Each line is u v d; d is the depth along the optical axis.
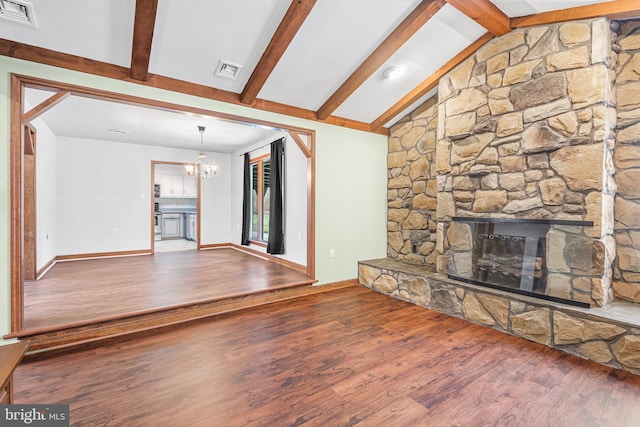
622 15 2.46
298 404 1.79
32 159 4.06
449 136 3.56
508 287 2.93
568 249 2.57
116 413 1.70
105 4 2.20
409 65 3.45
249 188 6.69
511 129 2.99
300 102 3.84
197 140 5.99
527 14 2.80
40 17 2.22
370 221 4.69
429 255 4.21
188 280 4.10
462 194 3.43
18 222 2.41
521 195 2.92
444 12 2.78
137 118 4.45
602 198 2.46
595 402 1.81
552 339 2.51
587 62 2.54
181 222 9.67
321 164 4.16
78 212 5.75
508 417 1.68
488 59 3.16
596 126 2.48
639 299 2.57
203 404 1.78
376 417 1.68
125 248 6.21
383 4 2.55
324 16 2.60
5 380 1.08
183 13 2.38
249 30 2.63
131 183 6.26
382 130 4.77
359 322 3.06
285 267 5.01
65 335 2.55
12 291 2.38
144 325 2.91
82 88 2.64
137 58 2.60
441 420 1.66
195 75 3.09
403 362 2.27
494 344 2.57
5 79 2.34
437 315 3.27
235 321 3.08
